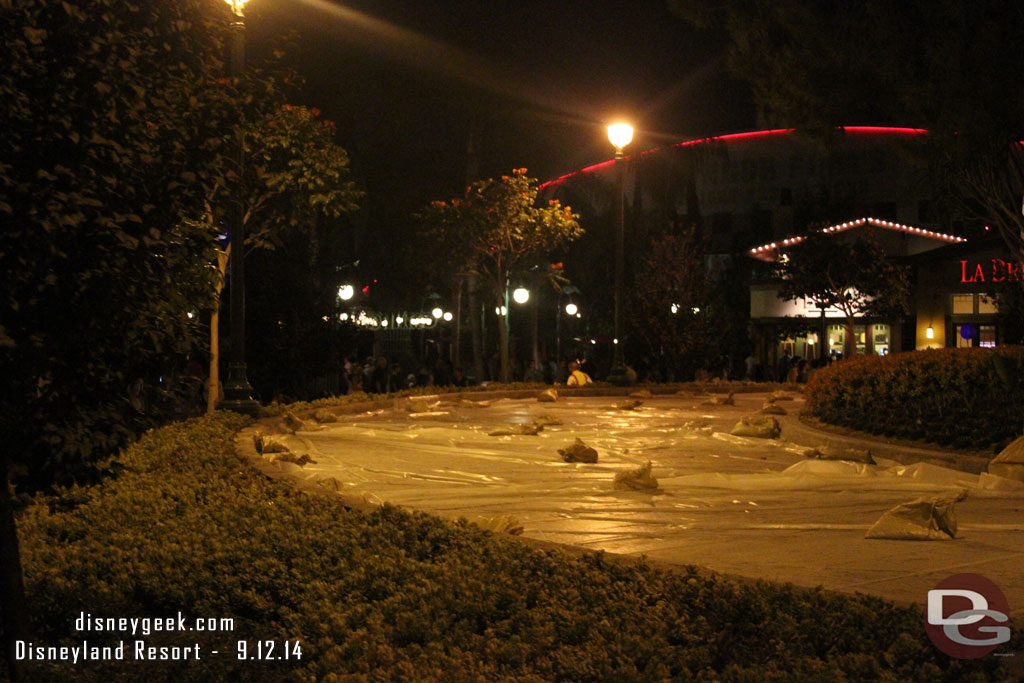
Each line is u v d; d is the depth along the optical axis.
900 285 35.22
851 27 14.36
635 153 41.81
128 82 4.84
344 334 28.41
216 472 9.29
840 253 35.19
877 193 61.50
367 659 4.46
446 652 4.61
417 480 10.95
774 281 41.38
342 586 5.42
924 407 13.33
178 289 5.49
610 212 48.66
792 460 12.77
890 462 12.12
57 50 4.66
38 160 4.53
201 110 5.46
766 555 7.00
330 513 7.22
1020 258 14.55
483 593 5.24
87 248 4.62
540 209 28.08
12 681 4.68
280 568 5.71
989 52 13.10
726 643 4.52
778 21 15.53
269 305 26.52
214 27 5.63
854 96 15.23
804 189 63.81
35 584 5.41
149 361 5.29
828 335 40.78
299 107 18.59
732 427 16.95
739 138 68.50
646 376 34.88
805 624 4.57
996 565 6.64
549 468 11.88
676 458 12.99
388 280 41.19
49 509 7.53
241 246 16.25
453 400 22.73
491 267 30.88
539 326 47.19
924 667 4.05
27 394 4.84
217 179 5.45
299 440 14.15
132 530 6.68
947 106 13.61
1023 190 13.89
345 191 19.31
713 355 35.62
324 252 28.95
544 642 4.56
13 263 4.41
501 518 7.76
